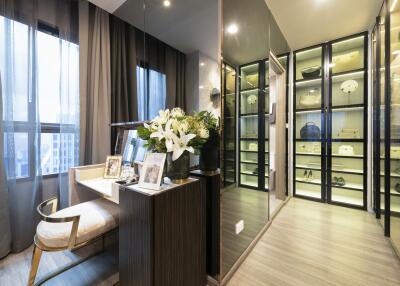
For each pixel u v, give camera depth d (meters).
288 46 3.18
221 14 1.37
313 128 3.26
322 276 1.49
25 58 1.85
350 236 2.07
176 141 1.18
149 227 1.00
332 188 3.23
